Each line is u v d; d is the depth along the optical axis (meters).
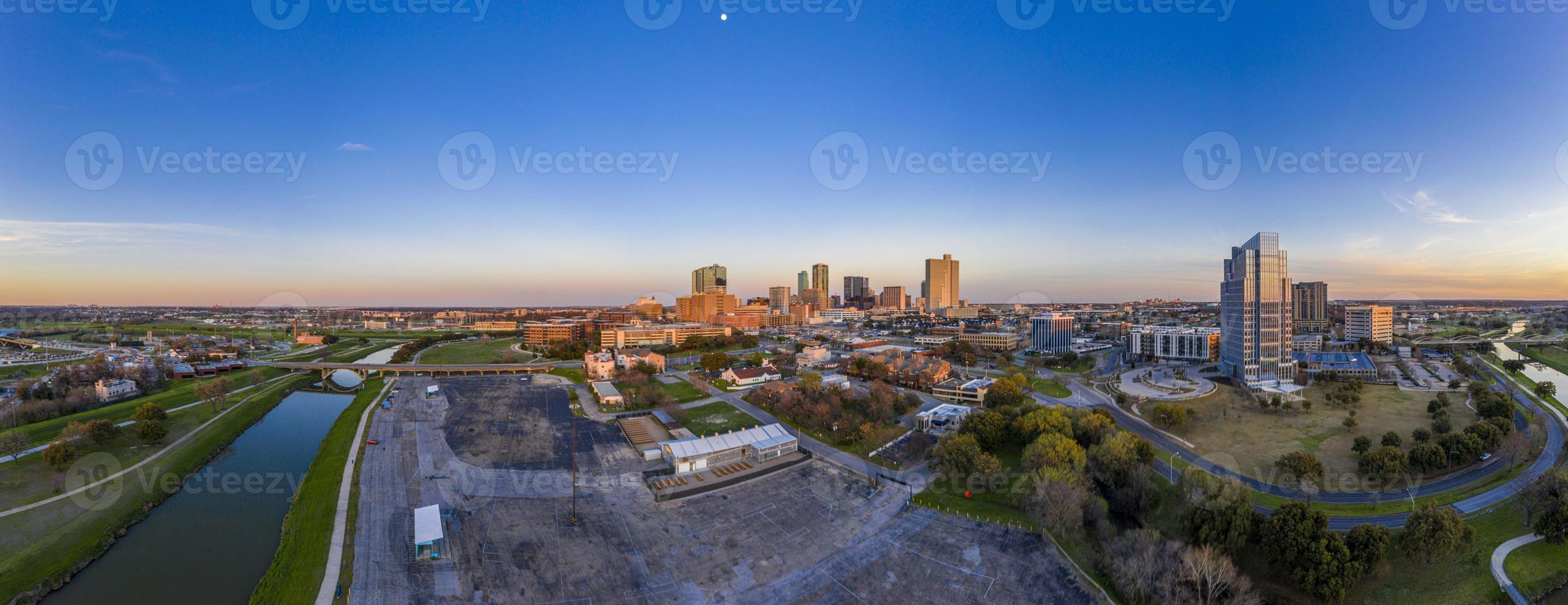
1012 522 135.88
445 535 128.25
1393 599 105.06
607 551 122.38
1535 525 118.62
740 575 114.81
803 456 180.62
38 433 198.62
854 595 109.00
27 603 107.12
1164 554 111.94
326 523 133.50
